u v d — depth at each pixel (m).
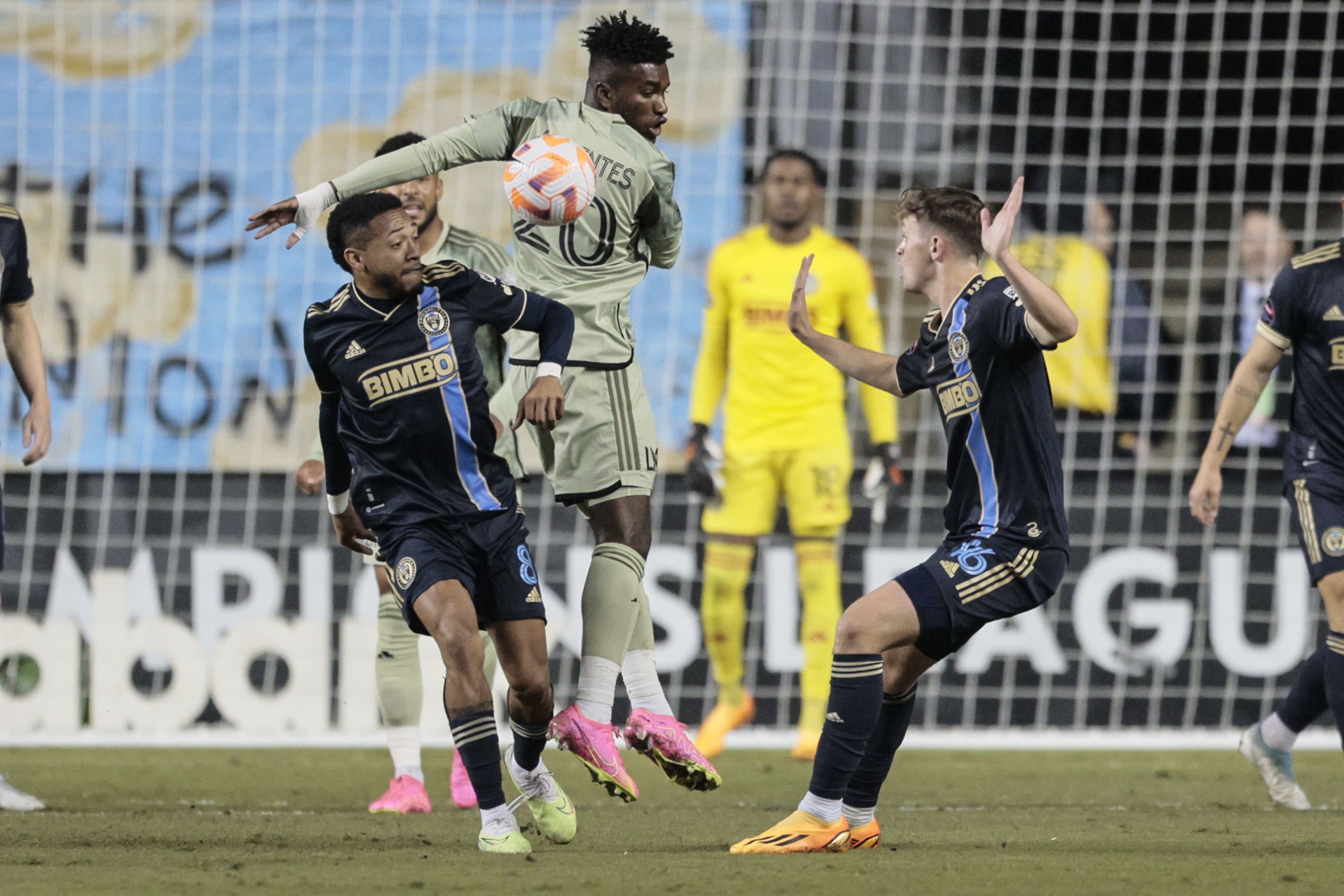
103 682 30.00
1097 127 34.97
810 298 27.89
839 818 14.31
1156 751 29.19
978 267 14.42
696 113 35.00
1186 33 35.66
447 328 14.24
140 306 34.06
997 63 35.88
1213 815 19.05
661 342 34.12
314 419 33.72
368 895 11.09
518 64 35.34
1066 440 33.34
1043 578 13.84
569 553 31.28
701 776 15.51
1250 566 32.22
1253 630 31.84
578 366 16.06
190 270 34.31
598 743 15.37
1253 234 34.22
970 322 13.93
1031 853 14.13
